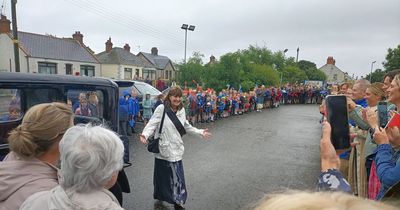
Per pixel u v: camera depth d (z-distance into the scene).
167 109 3.97
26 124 1.56
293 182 5.65
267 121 14.74
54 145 1.59
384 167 1.88
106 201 1.31
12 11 16.70
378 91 3.35
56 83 3.10
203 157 7.33
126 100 9.89
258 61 41.00
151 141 4.00
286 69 43.56
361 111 3.24
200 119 13.59
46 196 1.32
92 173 1.29
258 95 20.05
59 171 1.52
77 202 1.26
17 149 1.52
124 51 47.66
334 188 1.09
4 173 1.47
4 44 32.06
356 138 3.49
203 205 4.48
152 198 4.68
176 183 4.04
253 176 5.95
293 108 22.98
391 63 41.00
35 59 31.95
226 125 12.94
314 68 63.78
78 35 40.03
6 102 2.81
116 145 1.41
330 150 1.27
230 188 5.23
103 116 3.58
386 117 2.61
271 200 0.66
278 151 8.27
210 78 26.50
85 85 3.36
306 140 10.12
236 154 7.75
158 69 52.41
